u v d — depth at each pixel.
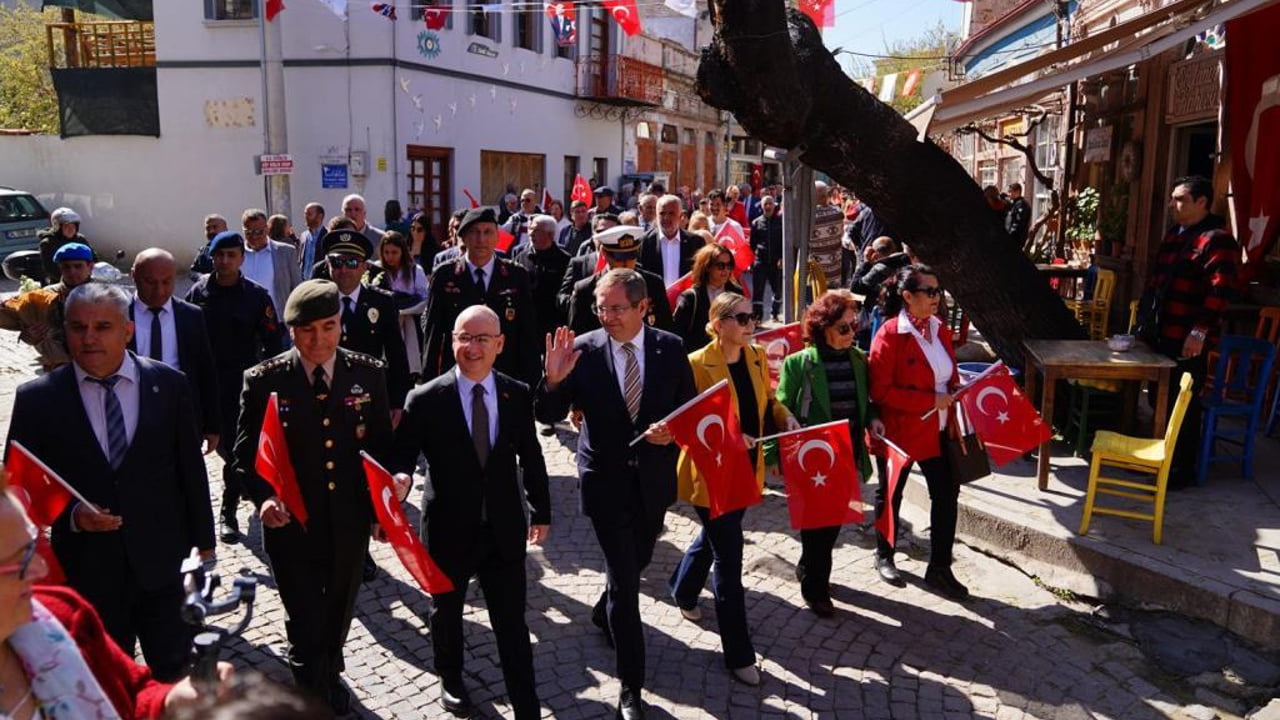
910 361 5.17
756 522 6.59
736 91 6.41
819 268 11.55
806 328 5.26
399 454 3.98
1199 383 6.23
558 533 6.46
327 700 4.03
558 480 7.52
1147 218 11.31
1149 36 7.79
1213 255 6.15
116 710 2.19
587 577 5.77
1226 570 5.08
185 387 3.84
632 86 27.38
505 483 3.98
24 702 1.97
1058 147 15.45
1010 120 19.00
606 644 4.96
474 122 21.77
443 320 6.51
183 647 3.71
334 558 3.98
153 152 20.62
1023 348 6.84
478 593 5.47
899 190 7.04
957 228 7.12
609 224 9.87
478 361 3.93
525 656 3.99
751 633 5.03
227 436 6.07
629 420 4.29
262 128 19.91
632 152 29.92
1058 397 7.38
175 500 3.77
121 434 3.62
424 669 4.69
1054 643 4.92
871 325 9.61
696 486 4.59
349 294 5.94
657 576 5.76
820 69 6.69
